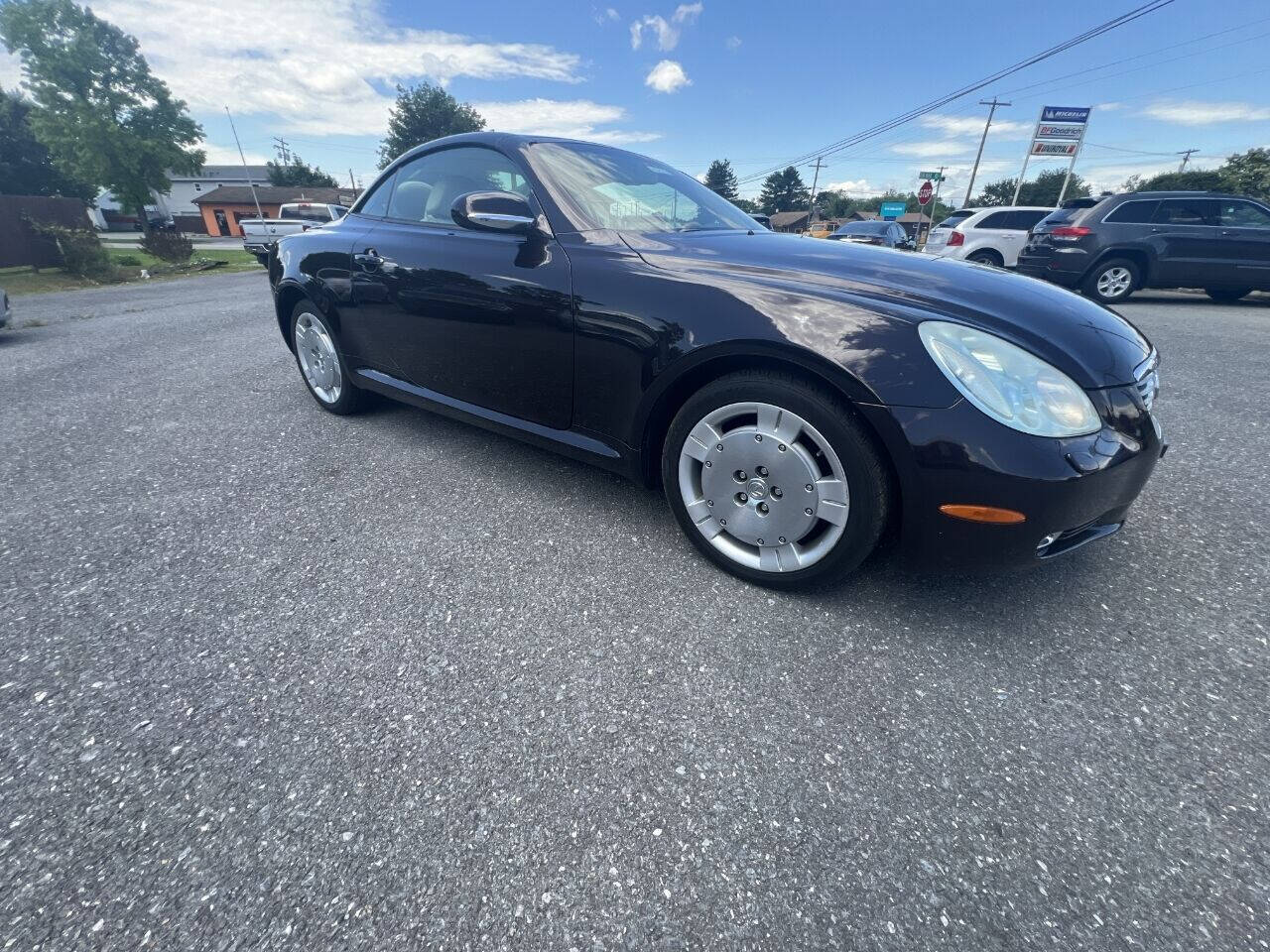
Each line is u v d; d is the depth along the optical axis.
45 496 2.48
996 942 1.00
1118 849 1.15
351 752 1.32
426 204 2.77
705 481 1.92
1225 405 3.76
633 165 2.78
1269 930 1.01
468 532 2.23
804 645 1.67
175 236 17.92
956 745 1.37
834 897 1.06
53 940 0.97
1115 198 8.09
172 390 4.06
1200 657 1.63
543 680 1.53
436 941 0.99
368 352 2.99
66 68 29.31
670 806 1.22
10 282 12.41
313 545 2.12
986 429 1.48
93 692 1.46
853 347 1.57
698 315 1.80
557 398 2.22
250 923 1.00
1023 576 1.98
